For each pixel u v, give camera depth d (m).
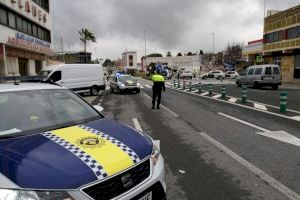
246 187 4.59
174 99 18.98
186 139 7.78
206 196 4.29
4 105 3.84
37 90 4.36
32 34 31.20
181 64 121.12
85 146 2.88
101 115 4.29
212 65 101.44
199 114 12.24
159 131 8.92
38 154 2.71
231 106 14.77
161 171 3.13
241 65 76.12
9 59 25.14
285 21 40.69
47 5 37.62
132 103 17.28
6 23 23.64
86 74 23.45
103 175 2.54
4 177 2.36
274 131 8.59
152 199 2.93
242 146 6.95
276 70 26.66
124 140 3.15
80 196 2.38
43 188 2.31
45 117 3.85
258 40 56.09
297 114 11.88
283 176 5.02
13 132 3.41
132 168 2.78
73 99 4.55
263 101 16.78
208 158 6.06
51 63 41.44
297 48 38.34
